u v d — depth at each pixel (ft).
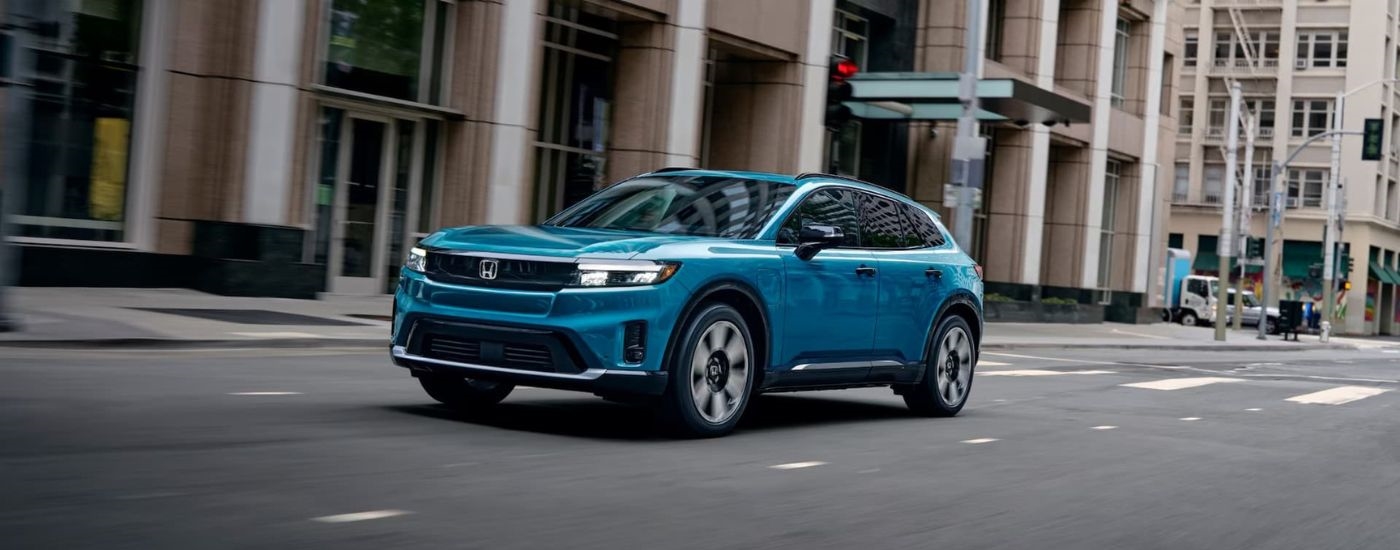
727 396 28.09
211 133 60.59
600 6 78.07
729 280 27.63
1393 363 102.94
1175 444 33.19
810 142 94.79
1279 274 222.48
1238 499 24.90
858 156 112.37
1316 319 229.04
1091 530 20.92
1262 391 55.52
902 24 113.09
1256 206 230.07
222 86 60.44
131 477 19.39
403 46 68.54
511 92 71.82
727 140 94.58
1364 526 22.90
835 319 30.83
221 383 32.07
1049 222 139.64
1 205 38.27
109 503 17.58
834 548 18.30
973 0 74.13
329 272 66.85
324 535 16.66
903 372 34.14
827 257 30.66
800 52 93.20
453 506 19.08
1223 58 238.89
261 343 43.75
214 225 60.13
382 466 21.84
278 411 27.63
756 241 29.01
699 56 83.71
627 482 22.20
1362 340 194.80
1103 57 138.41
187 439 23.08
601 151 83.61
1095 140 138.31
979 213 126.93
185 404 27.55
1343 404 50.44
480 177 70.59
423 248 27.40
